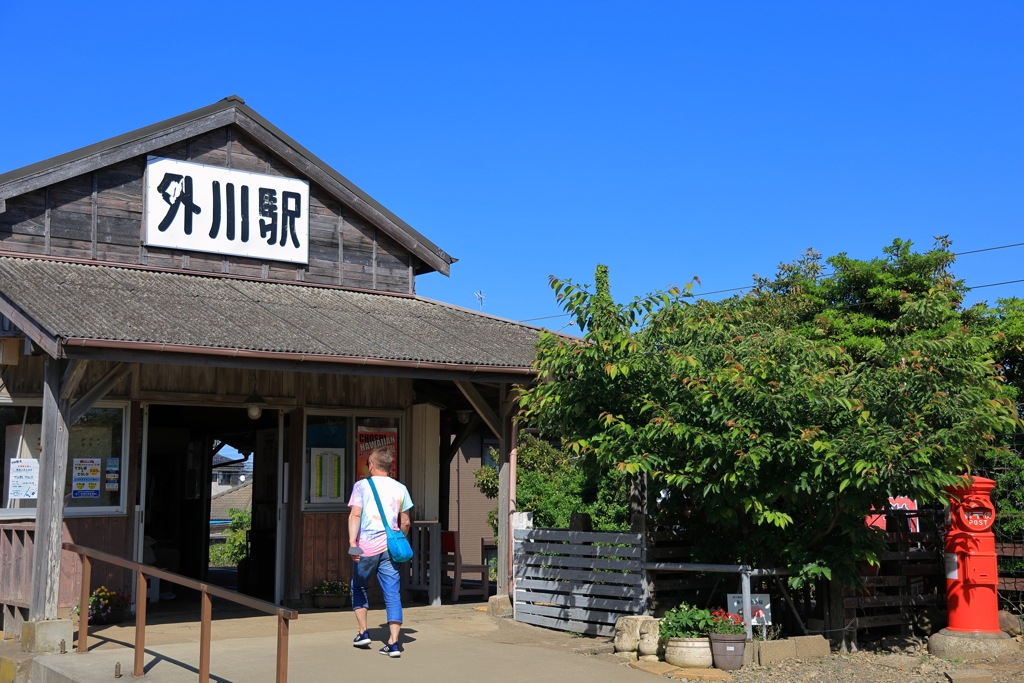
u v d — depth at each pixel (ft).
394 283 43.27
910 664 27.53
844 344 69.46
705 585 31.55
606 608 30.83
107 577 33.47
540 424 33.09
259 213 39.78
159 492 52.42
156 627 31.99
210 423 48.91
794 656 27.68
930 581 33.60
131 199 36.99
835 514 27.94
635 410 29.48
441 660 26.61
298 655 26.89
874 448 26.12
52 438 27.43
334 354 30.42
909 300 30.83
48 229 35.06
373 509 27.40
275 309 34.91
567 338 31.81
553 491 49.65
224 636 30.12
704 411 28.02
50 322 26.55
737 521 28.53
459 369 33.24
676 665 26.58
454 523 82.02
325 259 41.47
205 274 38.22
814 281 79.61
